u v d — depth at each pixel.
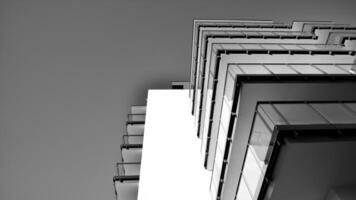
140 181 15.37
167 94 20.89
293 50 13.13
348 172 7.84
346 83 10.52
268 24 19.73
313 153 7.40
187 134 17.84
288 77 10.38
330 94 10.60
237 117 10.88
